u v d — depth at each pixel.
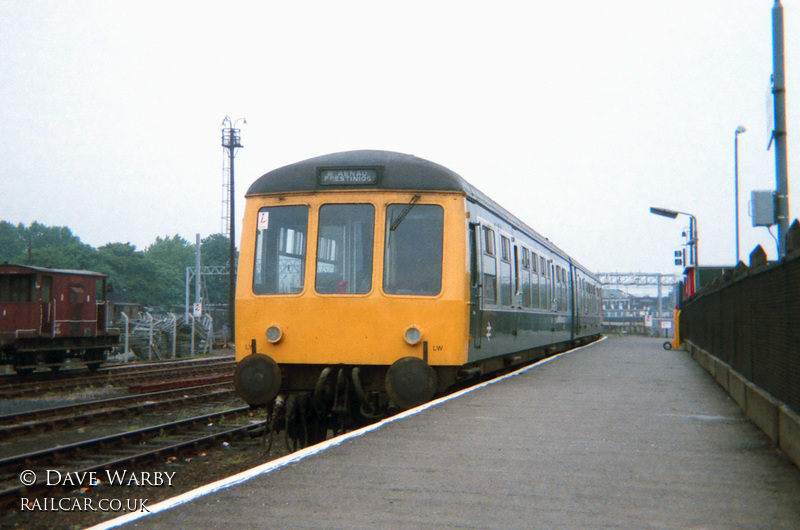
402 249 9.15
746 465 5.70
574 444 6.48
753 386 8.16
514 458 5.84
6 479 8.13
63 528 6.52
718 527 4.08
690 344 22.94
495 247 11.59
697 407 9.20
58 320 23.66
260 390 8.90
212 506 4.43
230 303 42.66
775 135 11.23
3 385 19.91
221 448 10.22
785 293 6.48
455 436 6.80
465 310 9.10
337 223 9.29
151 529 3.97
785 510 4.43
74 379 21.05
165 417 13.78
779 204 11.07
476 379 13.41
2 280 23.27
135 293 112.44
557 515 4.28
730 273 11.43
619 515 4.30
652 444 6.54
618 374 14.19
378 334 9.02
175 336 33.28
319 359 9.12
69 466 8.91
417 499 4.60
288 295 9.27
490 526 4.06
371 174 9.30
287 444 8.81
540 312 16.53
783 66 11.31
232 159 43.59
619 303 128.62
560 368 15.68
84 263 108.38
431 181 9.23
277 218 9.49
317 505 4.46
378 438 6.68
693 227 31.73
